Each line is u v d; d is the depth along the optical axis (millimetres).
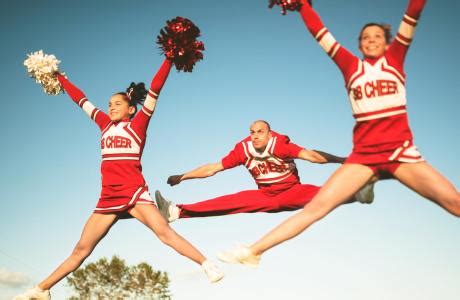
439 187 5477
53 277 7383
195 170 8188
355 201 6652
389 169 5703
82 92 8258
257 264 5680
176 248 6965
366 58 5895
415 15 5629
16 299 7324
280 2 6141
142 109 7449
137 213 7234
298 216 5684
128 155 7359
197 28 7473
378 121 5711
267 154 7828
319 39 5973
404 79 5816
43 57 8414
